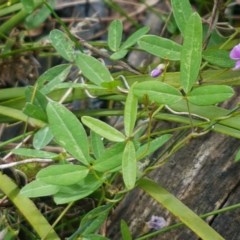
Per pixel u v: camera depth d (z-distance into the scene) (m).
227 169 0.53
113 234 0.55
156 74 0.50
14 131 0.67
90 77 0.48
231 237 0.50
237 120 0.50
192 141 0.55
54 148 0.59
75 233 0.47
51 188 0.44
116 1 0.83
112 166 0.42
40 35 0.78
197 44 0.41
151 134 0.52
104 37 0.82
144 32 0.54
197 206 0.52
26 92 0.54
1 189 0.49
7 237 0.51
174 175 0.54
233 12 0.76
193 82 0.42
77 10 0.87
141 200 0.55
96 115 0.58
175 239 0.52
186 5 0.49
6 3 0.69
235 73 0.54
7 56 0.67
